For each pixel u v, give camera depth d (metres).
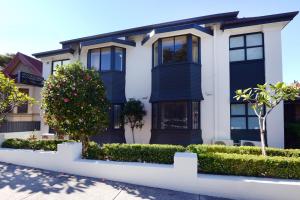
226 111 11.47
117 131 13.27
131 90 13.59
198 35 11.98
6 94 9.21
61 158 6.83
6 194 4.93
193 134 11.30
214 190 5.17
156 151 6.37
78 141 7.61
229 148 7.26
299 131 10.62
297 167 5.18
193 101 11.59
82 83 7.09
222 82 11.65
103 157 6.93
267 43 11.05
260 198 4.88
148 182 5.73
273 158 5.42
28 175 6.41
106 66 13.67
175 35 11.82
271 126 10.67
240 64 11.55
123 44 13.45
